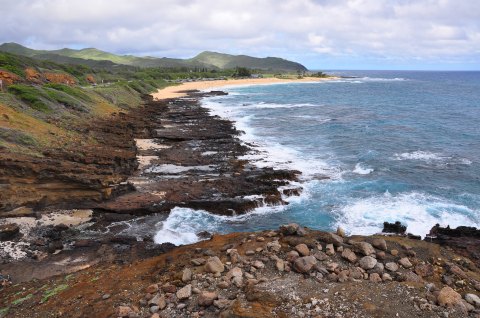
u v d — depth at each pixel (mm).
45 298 11742
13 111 32781
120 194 22203
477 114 58812
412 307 9602
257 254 12469
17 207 19344
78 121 39781
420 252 13008
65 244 17031
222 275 11336
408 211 21250
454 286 11102
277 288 10359
